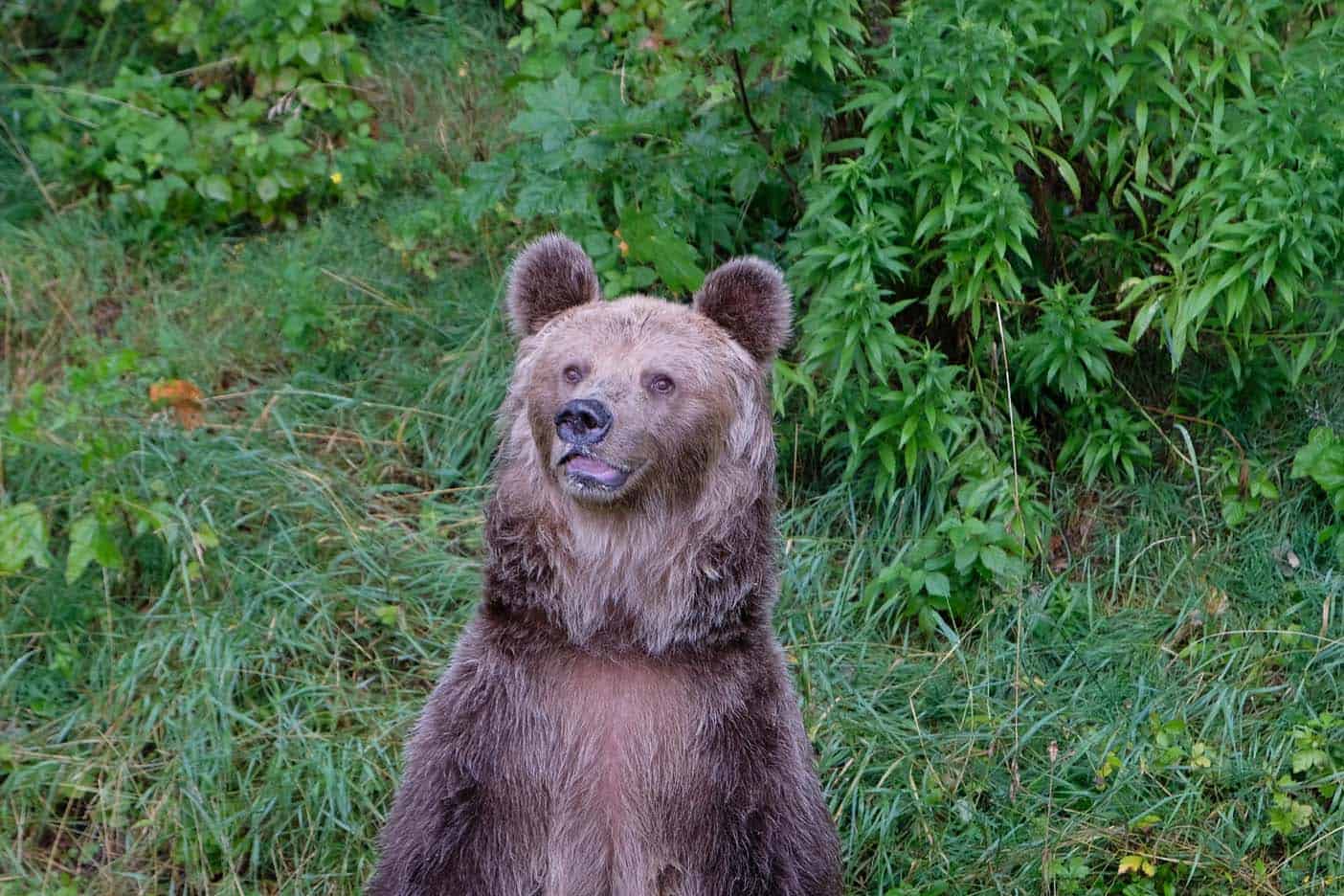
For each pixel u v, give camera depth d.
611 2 12.82
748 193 10.84
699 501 6.86
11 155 13.16
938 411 10.05
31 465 10.07
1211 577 10.44
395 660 9.69
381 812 8.68
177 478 10.10
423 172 13.31
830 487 10.89
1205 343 11.18
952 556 9.95
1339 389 11.28
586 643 6.79
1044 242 10.93
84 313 11.89
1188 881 8.53
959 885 8.47
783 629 9.95
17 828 8.48
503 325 11.62
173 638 9.26
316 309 11.66
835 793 8.91
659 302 7.15
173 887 8.25
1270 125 9.50
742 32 10.05
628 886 6.76
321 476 10.62
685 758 6.73
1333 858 8.52
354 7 13.97
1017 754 9.08
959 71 9.51
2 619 9.44
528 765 6.71
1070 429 11.07
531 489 6.86
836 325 9.69
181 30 13.24
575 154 10.46
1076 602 10.20
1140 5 9.91
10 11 13.73
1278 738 9.27
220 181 12.51
